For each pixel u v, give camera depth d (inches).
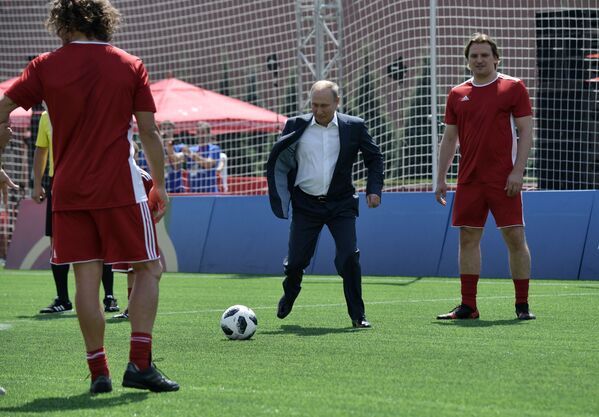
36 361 474.9
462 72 1316.4
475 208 633.6
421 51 1428.4
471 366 430.6
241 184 1568.7
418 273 1050.7
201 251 1197.7
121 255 380.2
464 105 636.7
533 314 656.4
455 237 1039.0
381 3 1430.9
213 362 454.3
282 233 1149.7
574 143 1205.1
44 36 1770.4
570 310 682.2
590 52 1207.6
